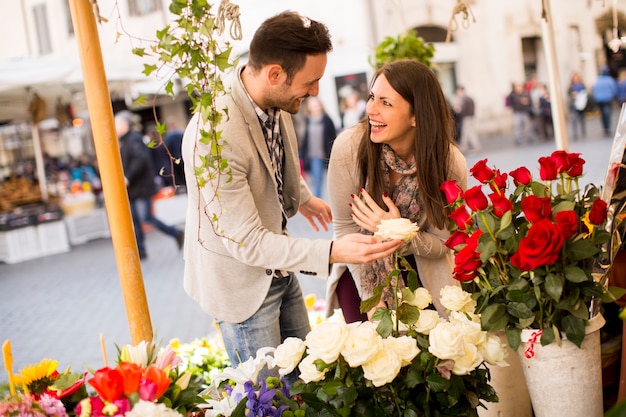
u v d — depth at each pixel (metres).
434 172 2.65
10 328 7.28
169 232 10.80
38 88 12.80
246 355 2.58
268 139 2.54
